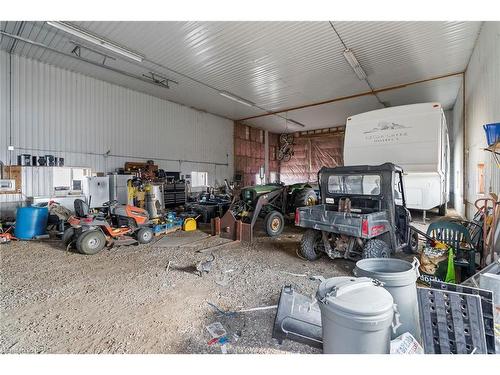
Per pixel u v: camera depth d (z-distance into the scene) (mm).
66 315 2420
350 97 9391
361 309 1394
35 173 6320
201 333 2141
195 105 10555
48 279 3252
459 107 8625
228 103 10227
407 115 5801
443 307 1693
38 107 6582
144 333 2141
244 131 13875
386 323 1426
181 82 8109
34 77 6512
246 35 5477
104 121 7910
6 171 5777
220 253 4359
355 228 3199
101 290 2941
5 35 5367
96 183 6766
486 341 1633
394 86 8320
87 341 2037
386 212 3398
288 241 5180
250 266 3715
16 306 2586
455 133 9812
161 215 6137
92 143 7641
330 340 1534
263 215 6359
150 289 2967
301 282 3150
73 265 3754
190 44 5816
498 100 4160
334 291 1574
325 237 3717
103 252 4398
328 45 5871
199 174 11242
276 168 16484
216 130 12109
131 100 8633
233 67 7035
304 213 3809
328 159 15039
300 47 5941
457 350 1630
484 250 2914
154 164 9258
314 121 13250
